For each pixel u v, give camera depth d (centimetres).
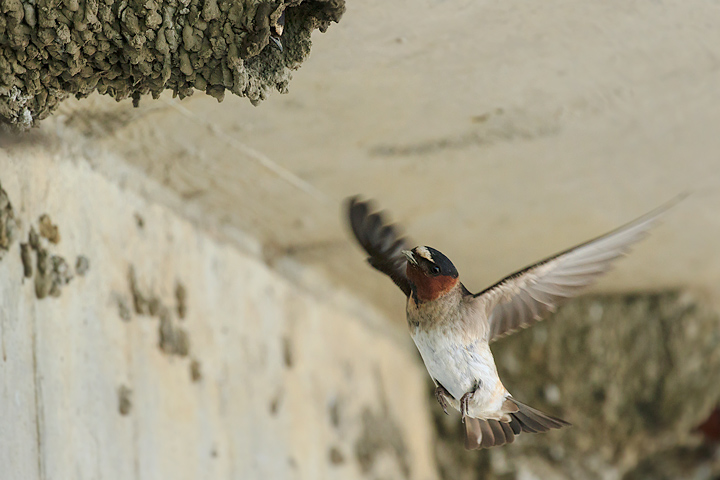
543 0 903
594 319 1880
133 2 704
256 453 1277
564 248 1562
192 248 1227
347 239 1427
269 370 1354
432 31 935
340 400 1533
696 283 1853
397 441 1666
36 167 948
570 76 1049
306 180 1243
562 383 1844
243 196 1256
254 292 1359
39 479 884
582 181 1314
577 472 1784
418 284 730
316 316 1520
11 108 734
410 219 1416
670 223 1522
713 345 1875
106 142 1059
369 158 1205
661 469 1823
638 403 1847
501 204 1379
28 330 902
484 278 1712
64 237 979
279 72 758
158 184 1171
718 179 1327
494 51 983
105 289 1034
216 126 1071
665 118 1150
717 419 1850
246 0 716
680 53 1016
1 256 880
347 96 1048
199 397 1177
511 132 1162
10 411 859
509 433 746
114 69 742
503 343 1861
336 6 751
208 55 726
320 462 1434
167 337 1135
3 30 692
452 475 1762
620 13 938
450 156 1216
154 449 1073
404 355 1802
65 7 691
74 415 950
